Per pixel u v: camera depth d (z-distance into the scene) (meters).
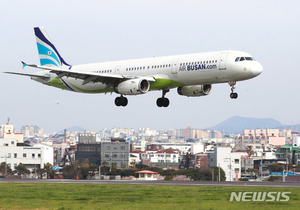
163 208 96.88
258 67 178.50
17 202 106.62
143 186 141.50
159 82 194.25
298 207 98.31
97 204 102.94
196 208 96.94
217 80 185.25
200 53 188.88
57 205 102.00
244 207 98.44
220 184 150.38
